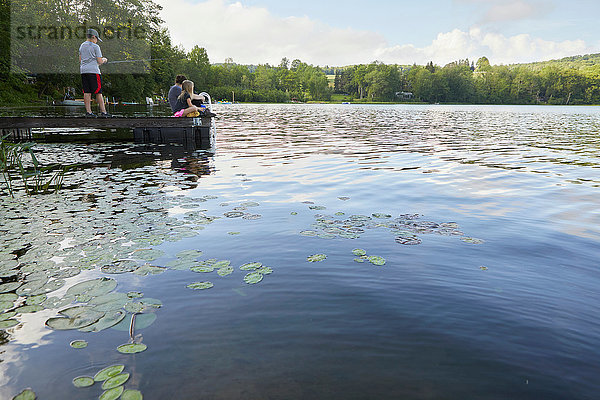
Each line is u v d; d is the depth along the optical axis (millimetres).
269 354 1316
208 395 1118
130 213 3115
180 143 8750
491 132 13445
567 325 1526
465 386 1164
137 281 1912
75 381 1188
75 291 1805
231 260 2188
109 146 8133
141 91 36938
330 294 1774
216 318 1562
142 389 1146
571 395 1134
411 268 2074
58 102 26688
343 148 8086
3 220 2902
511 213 3240
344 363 1269
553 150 8125
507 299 1740
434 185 4375
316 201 3596
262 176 4844
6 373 1230
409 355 1317
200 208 3295
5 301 1712
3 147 5020
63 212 3133
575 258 2242
